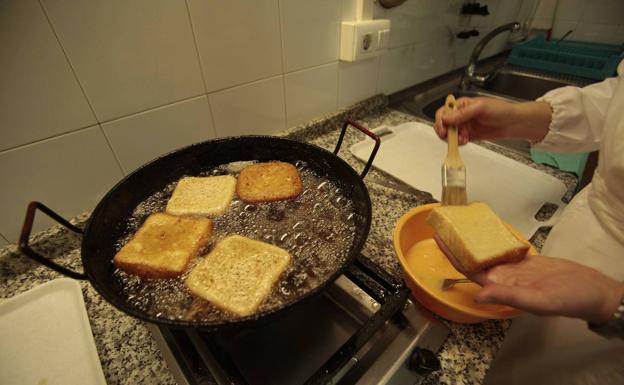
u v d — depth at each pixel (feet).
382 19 2.87
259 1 2.04
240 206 1.74
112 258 1.44
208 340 1.27
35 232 1.76
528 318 1.53
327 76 2.79
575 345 1.32
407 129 3.18
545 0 4.84
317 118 2.95
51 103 1.55
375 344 1.30
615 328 0.91
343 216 1.66
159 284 1.36
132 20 1.62
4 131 1.48
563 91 1.85
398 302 1.32
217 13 1.89
